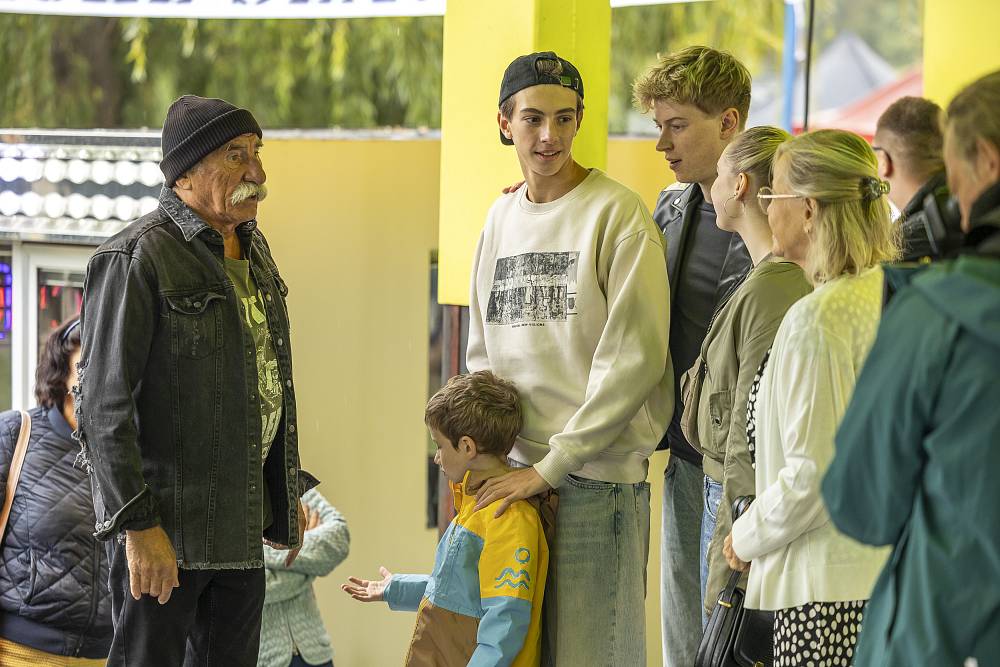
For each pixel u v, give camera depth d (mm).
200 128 3514
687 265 4125
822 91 7754
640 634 3748
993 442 2045
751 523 2936
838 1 7754
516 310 3754
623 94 7875
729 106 4016
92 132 7062
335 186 7715
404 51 8469
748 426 3236
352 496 7727
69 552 4855
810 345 2859
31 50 8156
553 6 4660
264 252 3969
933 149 3125
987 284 2070
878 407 2193
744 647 3059
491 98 4820
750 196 3482
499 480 3625
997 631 2092
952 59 5320
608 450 3635
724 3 7867
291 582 5723
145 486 3354
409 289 7641
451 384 3750
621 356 3523
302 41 8477
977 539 2090
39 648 4844
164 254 3469
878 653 2275
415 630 3707
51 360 4961
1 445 4957
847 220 2939
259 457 3598
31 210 7125
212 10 8023
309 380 7754
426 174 7621
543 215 3732
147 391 3473
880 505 2232
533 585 3572
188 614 3572
